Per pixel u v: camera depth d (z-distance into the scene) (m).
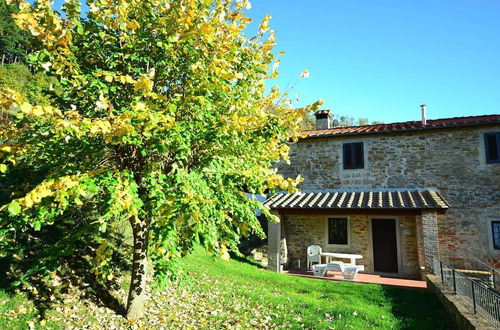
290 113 5.11
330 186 13.55
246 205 4.80
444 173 12.08
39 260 4.79
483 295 5.50
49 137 4.22
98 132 3.77
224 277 9.61
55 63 3.92
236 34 4.86
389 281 10.55
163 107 4.67
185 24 4.31
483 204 11.41
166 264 4.21
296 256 13.34
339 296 8.55
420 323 6.32
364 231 12.53
